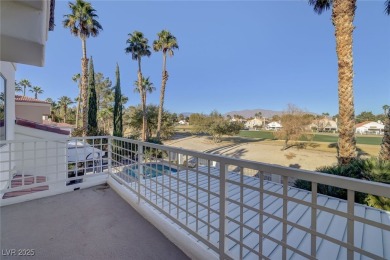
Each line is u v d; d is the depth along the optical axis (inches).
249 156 663.1
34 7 47.7
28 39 53.5
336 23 242.7
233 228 110.0
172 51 738.8
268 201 155.6
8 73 168.6
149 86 917.8
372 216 135.2
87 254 75.4
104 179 157.0
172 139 999.6
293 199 46.3
